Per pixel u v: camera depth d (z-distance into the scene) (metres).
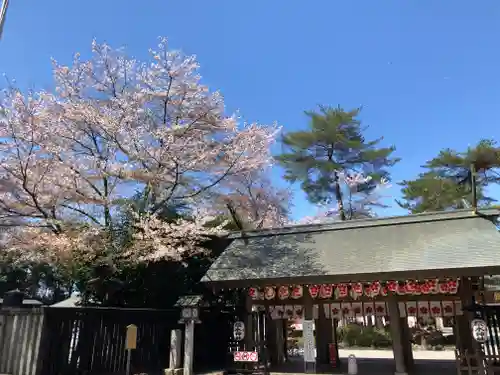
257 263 13.47
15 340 10.38
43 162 12.84
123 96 14.81
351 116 29.72
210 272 13.47
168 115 15.99
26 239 13.49
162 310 13.22
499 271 10.08
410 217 13.98
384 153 29.50
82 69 14.95
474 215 13.02
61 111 13.97
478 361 10.29
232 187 18.22
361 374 12.65
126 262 13.50
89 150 14.92
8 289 35.91
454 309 11.81
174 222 15.03
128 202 14.65
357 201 30.59
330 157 30.89
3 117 12.52
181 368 11.98
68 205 14.04
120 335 11.88
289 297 13.21
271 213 23.45
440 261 10.79
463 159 30.53
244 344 12.98
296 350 21.80
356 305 12.95
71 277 14.70
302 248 13.95
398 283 12.25
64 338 10.46
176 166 14.45
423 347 24.47
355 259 12.19
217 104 15.67
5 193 12.91
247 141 15.48
